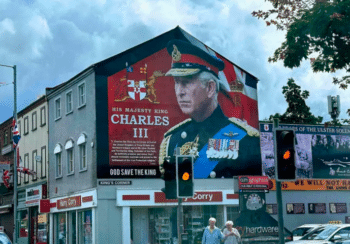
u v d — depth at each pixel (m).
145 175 34.44
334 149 39.72
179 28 36.69
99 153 33.78
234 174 36.69
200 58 36.88
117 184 33.81
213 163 36.22
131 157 34.34
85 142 35.59
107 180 33.69
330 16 15.20
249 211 28.73
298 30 15.93
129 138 34.44
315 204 38.75
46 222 41.97
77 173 36.66
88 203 34.22
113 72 34.72
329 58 16.50
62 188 39.19
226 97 37.25
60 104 40.16
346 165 39.84
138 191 33.88
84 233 35.38
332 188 39.31
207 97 36.66
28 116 47.16
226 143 36.75
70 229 37.75
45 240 42.03
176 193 16.83
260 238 27.92
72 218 37.62
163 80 35.78
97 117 34.06
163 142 35.12
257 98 38.19
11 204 50.44
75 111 37.31
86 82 35.62
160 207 34.97
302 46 16.16
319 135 39.47
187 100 36.16
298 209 38.25
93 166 34.16
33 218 45.31
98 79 34.34
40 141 44.00
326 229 19.38
